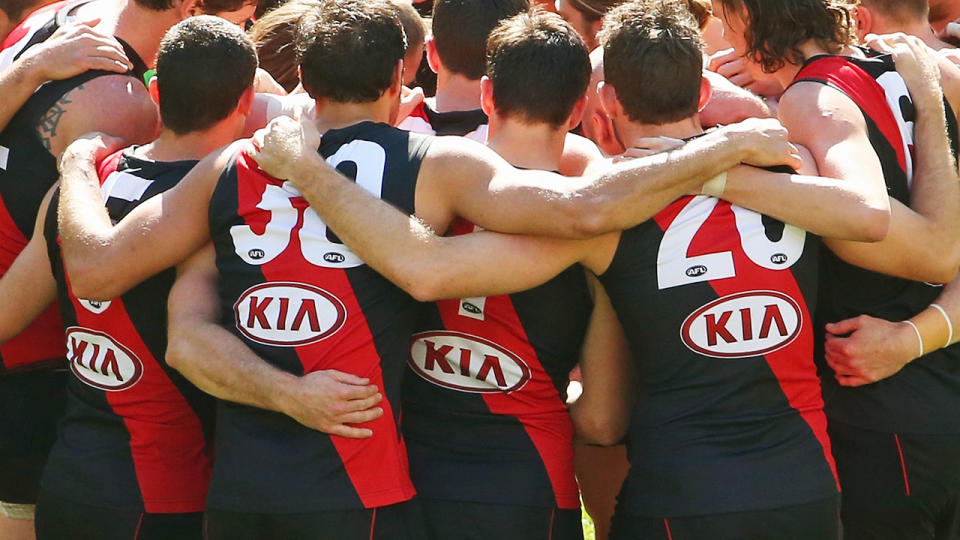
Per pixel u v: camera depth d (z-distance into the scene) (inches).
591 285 470.3
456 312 460.8
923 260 481.1
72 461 489.7
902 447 503.8
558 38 458.0
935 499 510.6
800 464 438.0
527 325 460.4
